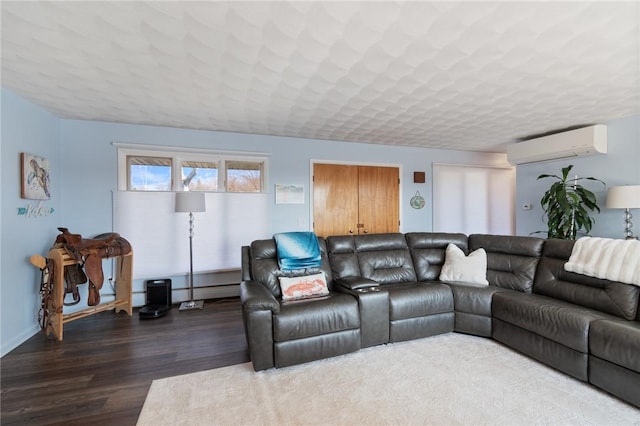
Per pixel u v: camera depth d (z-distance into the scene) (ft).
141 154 12.43
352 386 6.54
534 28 6.14
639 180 11.61
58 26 5.88
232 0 5.21
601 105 10.66
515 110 11.14
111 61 7.29
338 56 7.21
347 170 16.03
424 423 5.37
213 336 9.30
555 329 7.11
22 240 9.14
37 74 7.89
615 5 5.41
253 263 9.45
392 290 9.07
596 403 5.90
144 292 12.45
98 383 6.68
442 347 8.48
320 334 7.64
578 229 12.97
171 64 7.49
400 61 7.47
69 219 11.60
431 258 11.41
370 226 16.51
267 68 7.77
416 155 17.57
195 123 12.40
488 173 19.35
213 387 6.53
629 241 7.70
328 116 11.71
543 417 5.49
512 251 10.36
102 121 11.97
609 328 6.16
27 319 9.24
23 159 9.16
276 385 6.60
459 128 13.56
